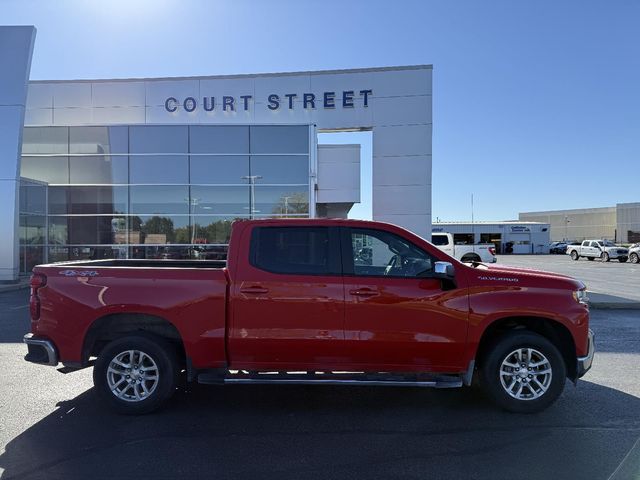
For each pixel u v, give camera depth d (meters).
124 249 17.95
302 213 17.62
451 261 4.97
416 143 19.62
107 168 18.00
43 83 20.52
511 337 4.90
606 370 6.53
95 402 5.30
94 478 3.61
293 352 4.90
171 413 5.00
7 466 3.79
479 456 3.97
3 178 16.30
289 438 4.36
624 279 21.78
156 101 20.41
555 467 3.77
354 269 4.96
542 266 33.41
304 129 17.66
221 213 17.75
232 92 20.22
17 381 6.03
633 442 4.23
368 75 19.77
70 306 4.95
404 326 4.83
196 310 4.89
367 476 3.65
